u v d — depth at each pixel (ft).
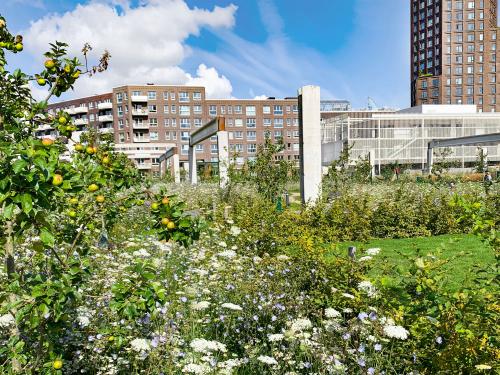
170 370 9.29
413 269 11.26
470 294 10.88
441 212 35.14
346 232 32.58
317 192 43.96
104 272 15.23
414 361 9.56
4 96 9.20
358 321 10.61
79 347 10.09
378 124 162.50
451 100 312.09
